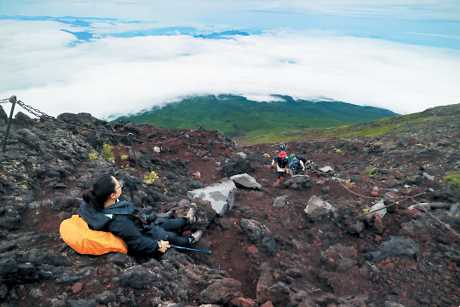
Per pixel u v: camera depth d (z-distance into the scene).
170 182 13.08
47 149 10.80
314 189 13.99
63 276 5.55
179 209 8.86
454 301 8.28
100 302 5.22
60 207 7.75
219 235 9.04
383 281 8.70
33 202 7.83
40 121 14.68
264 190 13.59
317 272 8.60
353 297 7.83
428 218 11.48
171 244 7.59
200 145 20.44
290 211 11.33
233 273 7.93
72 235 6.14
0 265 5.12
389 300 8.06
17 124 12.74
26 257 5.73
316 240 10.15
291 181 14.45
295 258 8.91
